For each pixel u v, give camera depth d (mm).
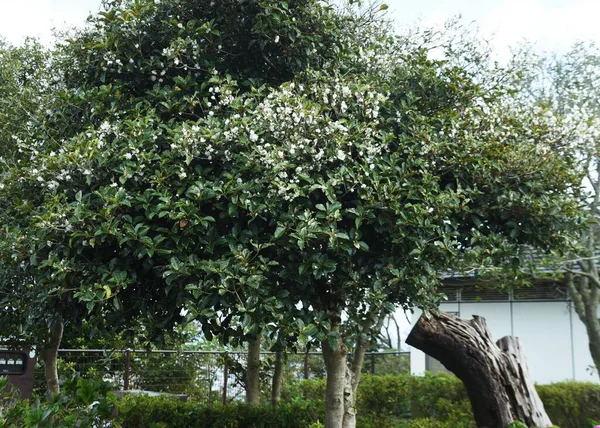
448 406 8312
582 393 8141
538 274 8625
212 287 3988
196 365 10977
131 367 10664
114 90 5043
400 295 4895
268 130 4516
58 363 9898
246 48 5312
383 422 8656
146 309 4555
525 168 5094
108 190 4215
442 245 4594
